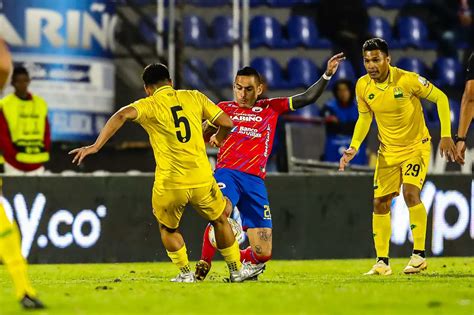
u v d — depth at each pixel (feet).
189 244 149.48
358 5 215.31
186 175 95.91
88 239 146.92
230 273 102.27
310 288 90.99
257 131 107.14
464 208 157.17
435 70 218.38
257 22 214.69
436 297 81.10
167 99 96.17
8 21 167.73
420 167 118.21
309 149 178.70
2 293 87.20
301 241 153.07
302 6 220.02
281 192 152.76
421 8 228.43
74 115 170.91
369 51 114.93
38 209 145.07
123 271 129.59
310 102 107.86
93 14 172.76
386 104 116.57
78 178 146.61
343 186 154.71
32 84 168.45
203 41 208.54
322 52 214.48
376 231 119.55
